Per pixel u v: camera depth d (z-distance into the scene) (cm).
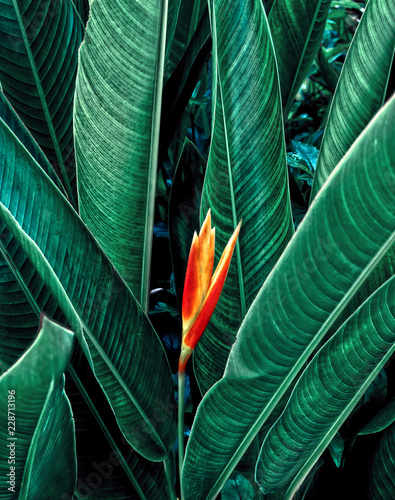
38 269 65
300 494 93
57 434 70
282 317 67
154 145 81
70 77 88
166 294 104
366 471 90
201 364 87
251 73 76
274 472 80
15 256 73
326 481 94
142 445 81
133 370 80
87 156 81
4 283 73
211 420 76
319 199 61
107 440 82
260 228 81
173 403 84
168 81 92
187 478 81
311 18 95
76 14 86
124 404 80
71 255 76
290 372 72
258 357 70
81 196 84
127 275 88
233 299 83
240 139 78
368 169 59
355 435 91
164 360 82
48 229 75
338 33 152
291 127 134
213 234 72
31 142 81
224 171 79
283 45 98
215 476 82
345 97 80
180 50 107
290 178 108
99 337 78
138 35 76
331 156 83
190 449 78
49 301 75
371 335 70
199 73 92
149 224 85
